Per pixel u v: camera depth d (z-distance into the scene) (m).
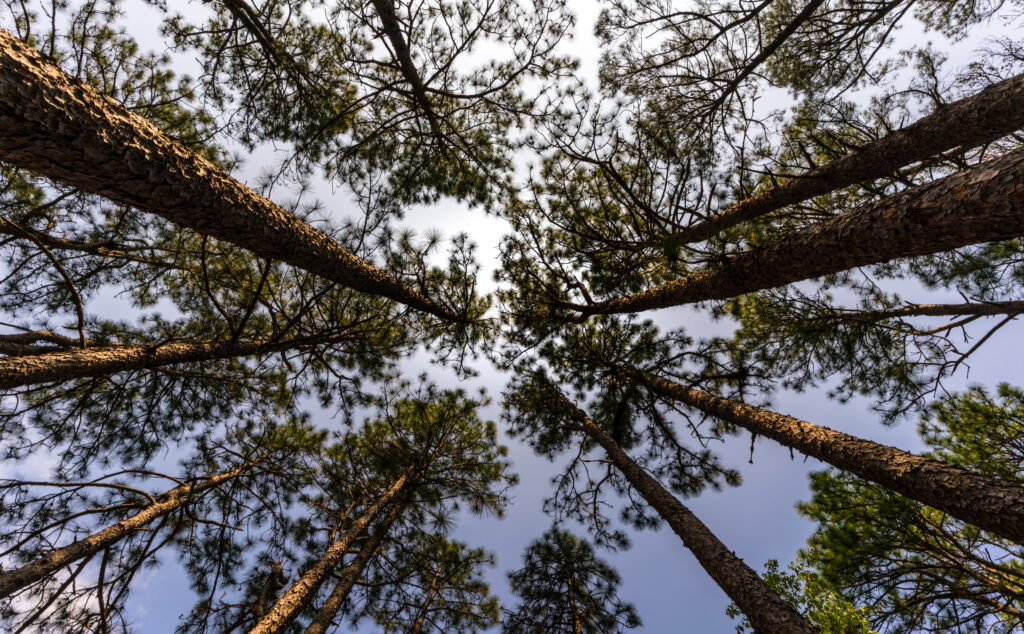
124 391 5.82
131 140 2.29
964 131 4.02
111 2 4.50
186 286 6.44
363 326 6.11
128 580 5.24
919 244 2.86
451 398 7.66
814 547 5.60
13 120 1.86
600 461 8.03
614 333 7.54
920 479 3.84
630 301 6.41
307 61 5.27
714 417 7.16
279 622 5.09
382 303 6.19
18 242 5.00
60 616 4.98
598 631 7.71
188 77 5.17
